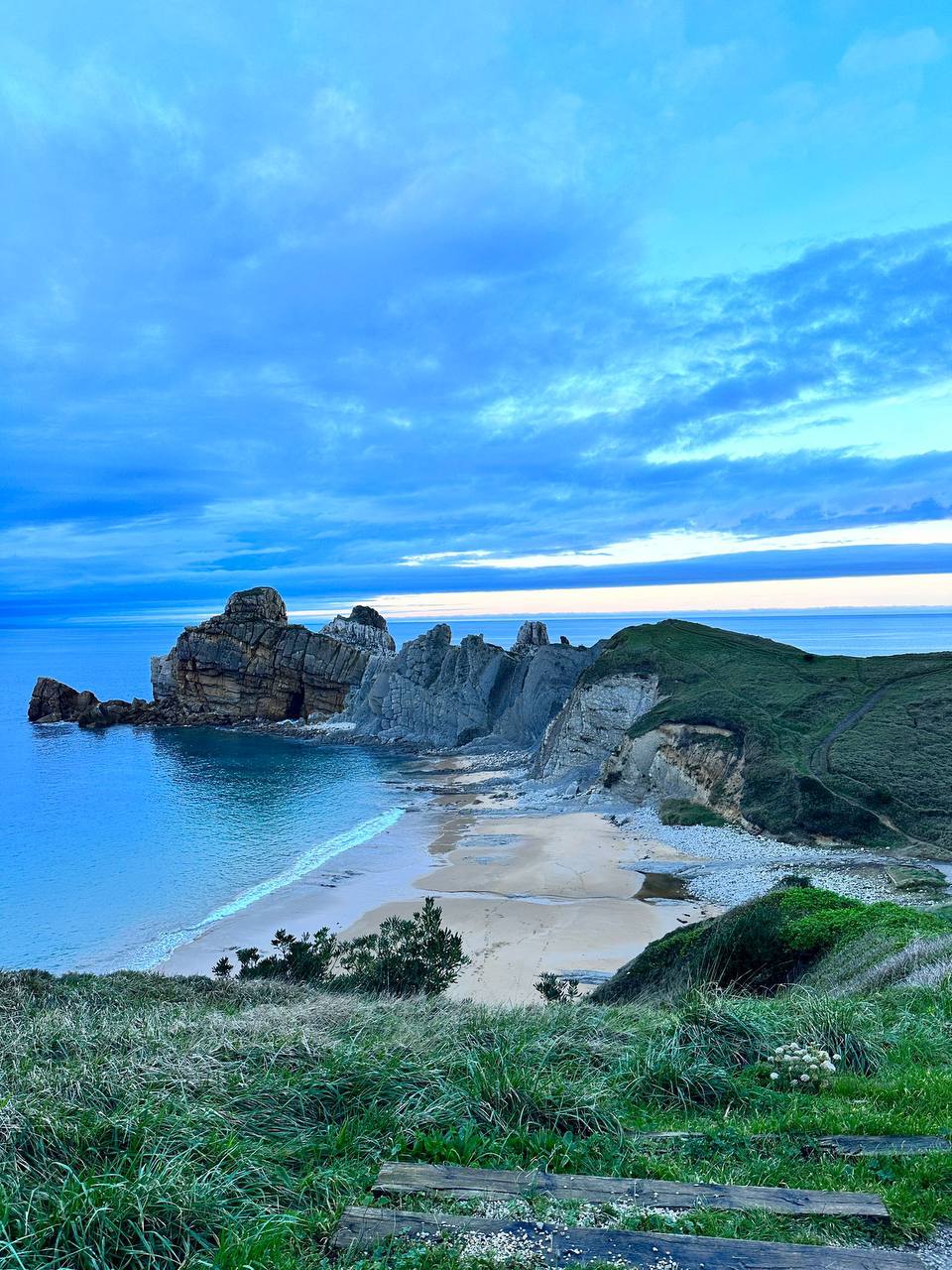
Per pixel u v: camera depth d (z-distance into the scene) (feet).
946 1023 35.65
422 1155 22.35
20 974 62.54
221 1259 16.74
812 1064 28.86
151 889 179.11
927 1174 20.74
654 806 248.52
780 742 237.66
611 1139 23.65
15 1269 16.20
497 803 269.44
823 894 74.49
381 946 87.35
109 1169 19.57
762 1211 18.93
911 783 208.74
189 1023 32.04
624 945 134.00
